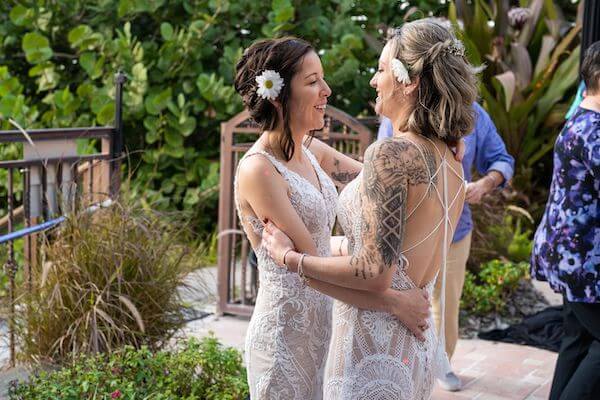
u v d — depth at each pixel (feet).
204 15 23.12
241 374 11.26
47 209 13.08
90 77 22.97
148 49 23.54
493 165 12.63
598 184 9.89
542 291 18.43
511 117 22.76
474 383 13.46
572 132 10.03
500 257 19.63
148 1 23.22
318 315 8.13
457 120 6.97
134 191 15.75
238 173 7.82
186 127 22.67
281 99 7.78
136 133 23.89
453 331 12.48
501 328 16.53
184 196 23.98
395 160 6.84
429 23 7.15
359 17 25.45
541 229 10.78
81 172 13.96
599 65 9.92
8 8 24.11
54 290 11.39
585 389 10.18
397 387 7.14
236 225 17.16
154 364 10.81
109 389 10.09
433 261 7.34
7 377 11.45
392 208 6.77
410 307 7.11
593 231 10.00
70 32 22.33
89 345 11.38
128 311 11.83
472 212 18.94
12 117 20.11
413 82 7.02
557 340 15.37
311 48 7.93
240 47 23.67
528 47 24.36
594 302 9.98
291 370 8.01
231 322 16.76
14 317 11.81
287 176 7.79
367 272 6.84
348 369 7.26
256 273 17.37
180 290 13.17
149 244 12.30
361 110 24.52
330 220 8.30
